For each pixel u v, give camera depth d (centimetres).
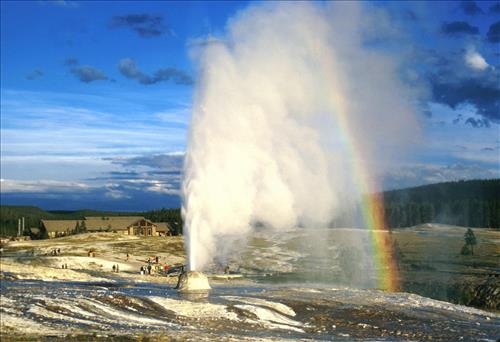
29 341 2127
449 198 13988
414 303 3588
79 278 4981
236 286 4391
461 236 10119
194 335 2447
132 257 8794
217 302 3272
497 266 6544
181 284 3891
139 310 3006
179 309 3053
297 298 3581
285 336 2580
